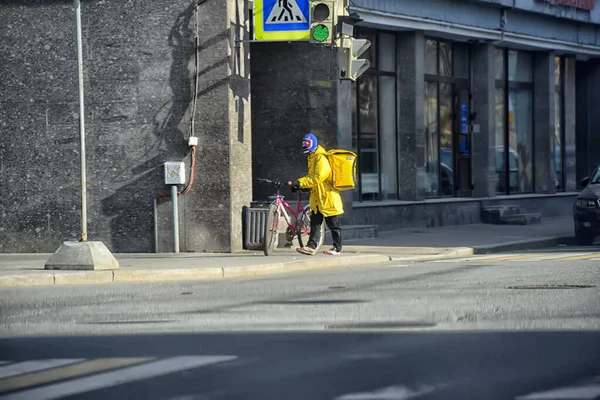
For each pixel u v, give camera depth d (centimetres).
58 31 2581
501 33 3812
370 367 1009
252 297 1636
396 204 3403
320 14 2345
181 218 2561
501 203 3950
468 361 1036
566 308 1423
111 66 2567
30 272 1981
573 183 4488
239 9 2594
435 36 3628
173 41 2545
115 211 2577
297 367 1012
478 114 3859
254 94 3056
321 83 3014
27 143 2609
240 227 2580
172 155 2556
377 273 2089
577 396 880
